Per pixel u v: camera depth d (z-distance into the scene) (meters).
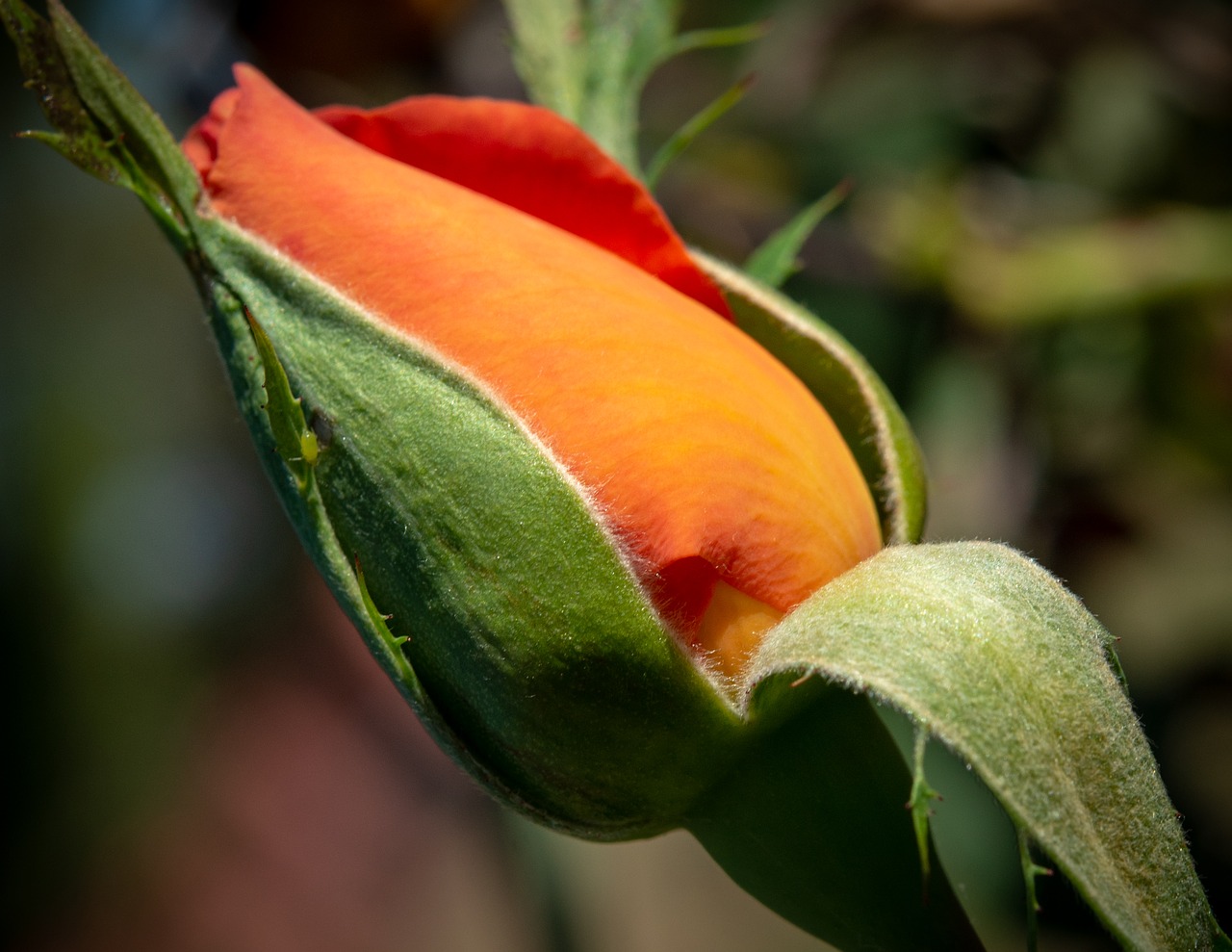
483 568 0.16
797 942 0.40
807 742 0.16
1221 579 0.25
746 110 0.28
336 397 0.16
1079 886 0.15
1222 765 0.23
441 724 0.16
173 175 0.16
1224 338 0.25
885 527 0.17
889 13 0.27
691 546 0.15
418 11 0.23
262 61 0.23
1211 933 0.15
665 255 0.16
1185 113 0.26
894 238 0.25
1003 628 0.15
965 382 0.25
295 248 0.16
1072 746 0.15
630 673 0.16
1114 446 0.25
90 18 0.25
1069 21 0.26
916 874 0.16
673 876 0.42
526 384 0.16
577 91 0.18
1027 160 0.27
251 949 0.46
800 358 0.17
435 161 0.16
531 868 0.23
